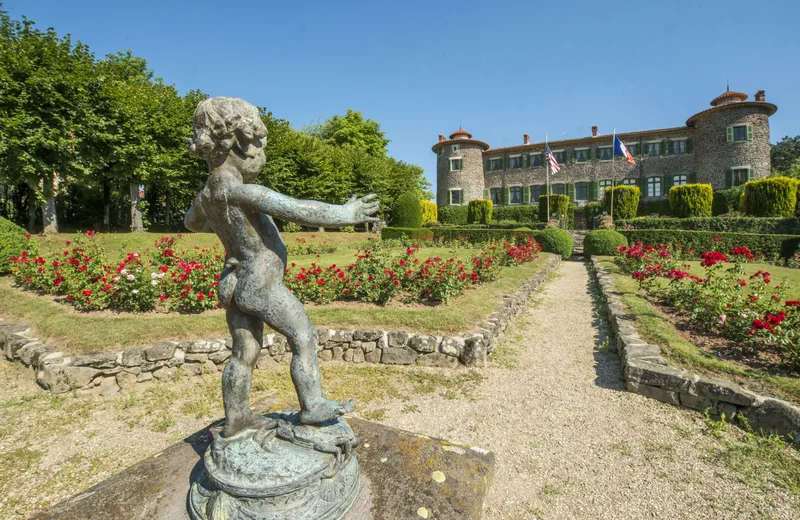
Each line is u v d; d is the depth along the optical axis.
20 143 13.05
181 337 5.01
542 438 3.48
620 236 16.25
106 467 3.10
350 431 2.03
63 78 13.83
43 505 2.68
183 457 2.34
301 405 1.92
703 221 19.88
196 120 1.81
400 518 1.88
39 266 7.03
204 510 1.80
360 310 5.96
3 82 12.86
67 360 4.43
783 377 3.80
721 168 28.00
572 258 17.81
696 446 3.27
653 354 4.55
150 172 17.11
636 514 2.56
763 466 2.98
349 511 1.91
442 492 2.05
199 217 2.13
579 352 5.63
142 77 24.64
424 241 21.30
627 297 7.27
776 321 4.00
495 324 5.73
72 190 23.78
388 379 4.73
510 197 36.72
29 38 13.73
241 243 1.87
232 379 1.98
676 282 6.71
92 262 7.03
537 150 35.41
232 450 1.90
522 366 5.14
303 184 22.14
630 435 3.48
